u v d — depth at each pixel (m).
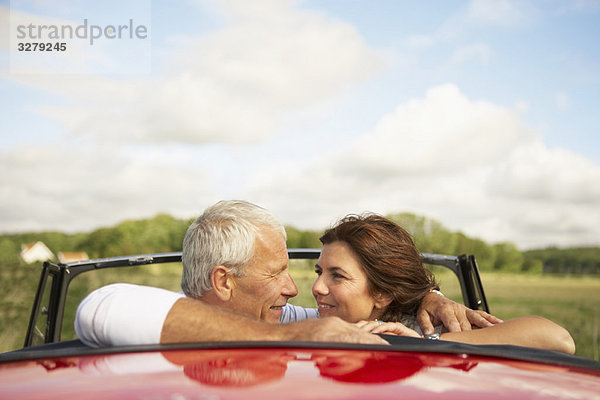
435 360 0.96
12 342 11.27
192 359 0.93
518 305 38.00
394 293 1.89
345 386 0.79
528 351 1.21
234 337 1.13
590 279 53.06
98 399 0.77
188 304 1.18
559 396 0.84
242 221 1.76
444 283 2.76
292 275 2.49
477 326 1.83
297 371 0.85
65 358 0.98
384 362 0.92
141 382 0.82
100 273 2.83
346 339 1.14
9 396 0.80
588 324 27.11
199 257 1.76
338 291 1.90
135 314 1.15
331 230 1.95
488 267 53.28
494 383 0.86
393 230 1.94
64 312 2.70
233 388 0.78
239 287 1.77
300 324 1.19
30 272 12.62
